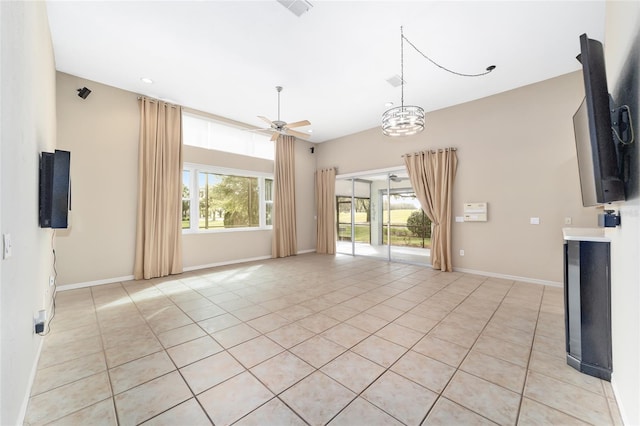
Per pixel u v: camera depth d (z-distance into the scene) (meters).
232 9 2.66
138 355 2.11
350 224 7.17
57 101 3.81
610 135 1.43
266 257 6.51
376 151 6.30
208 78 4.02
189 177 5.28
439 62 3.59
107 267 4.22
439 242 5.11
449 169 4.94
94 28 2.93
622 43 1.49
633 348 1.31
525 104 4.25
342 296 3.56
